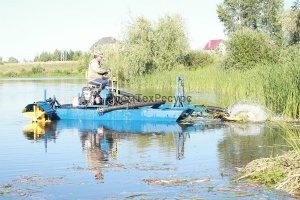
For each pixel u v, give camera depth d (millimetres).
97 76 16828
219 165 9195
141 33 42188
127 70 41250
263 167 8445
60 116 16625
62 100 25828
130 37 42375
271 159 8852
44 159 9867
